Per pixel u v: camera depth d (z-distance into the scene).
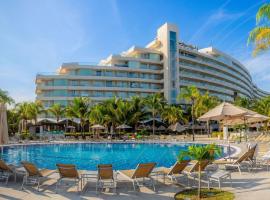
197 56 87.94
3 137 16.67
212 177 9.60
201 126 68.06
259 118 16.88
